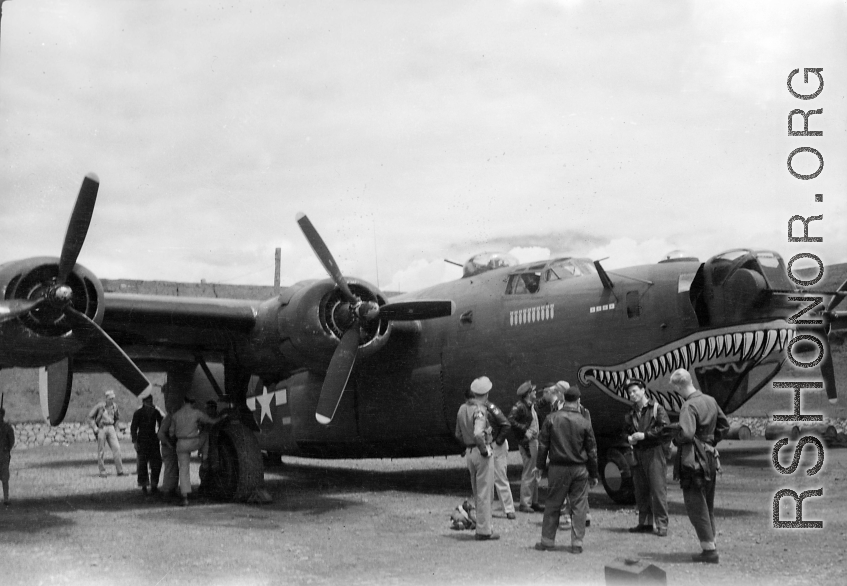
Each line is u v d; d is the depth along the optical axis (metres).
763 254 8.88
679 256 9.88
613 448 9.64
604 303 9.28
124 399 22.62
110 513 9.45
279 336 9.94
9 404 20.91
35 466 15.81
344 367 9.47
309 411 12.52
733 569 6.05
